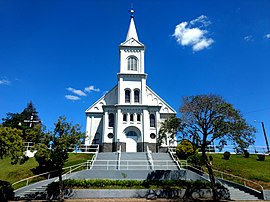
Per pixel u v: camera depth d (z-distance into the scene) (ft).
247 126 73.77
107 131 149.07
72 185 76.38
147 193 73.82
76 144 72.54
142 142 143.95
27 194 73.82
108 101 164.14
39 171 97.71
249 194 77.77
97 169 95.96
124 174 89.66
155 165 101.24
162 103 164.66
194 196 75.10
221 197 75.00
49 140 70.49
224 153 119.65
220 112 75.20
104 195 73.05
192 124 77.77
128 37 173.47
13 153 67.05
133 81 158.10
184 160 112.16
